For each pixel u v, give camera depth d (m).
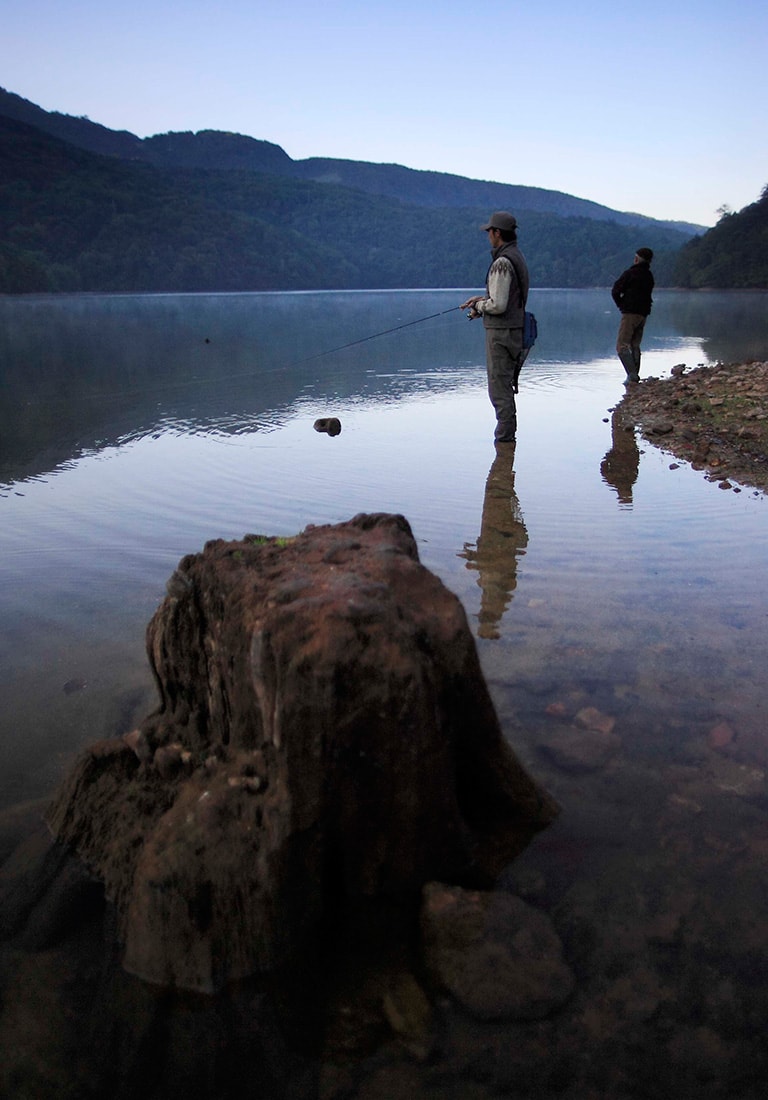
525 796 2.47
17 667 3.47
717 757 2.74
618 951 1.97
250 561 2.53
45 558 4.89
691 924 2.04
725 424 9.18
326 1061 1.73
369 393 12.76
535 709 3.06
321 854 2.06
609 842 2.36
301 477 7.00
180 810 2.16
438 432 9.33
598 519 5.64
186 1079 1.70
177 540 5.21
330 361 17.81
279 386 13.59
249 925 1.96
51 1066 1.72
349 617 2.06
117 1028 1.82
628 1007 1.82
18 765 2.76
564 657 3.48
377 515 2.98
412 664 2.05
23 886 2.21
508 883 2.21
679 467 7.40
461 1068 1.69
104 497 6.36
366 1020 1.83
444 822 2.19
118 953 2.02
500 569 4.61
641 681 3.26
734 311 41.56
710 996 1.84
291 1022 1.84
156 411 10.91
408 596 2.33
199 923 1.96
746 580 4.41
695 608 4.01
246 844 2.01
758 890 2.15
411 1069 1.70
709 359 16.95
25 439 9.00
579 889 2.18
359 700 2.02
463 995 1.86
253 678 2.11
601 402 11.62
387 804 2.08
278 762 2.05
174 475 7.13
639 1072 1.67
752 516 5.67
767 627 3.77
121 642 3.70
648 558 4.79
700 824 2.42
